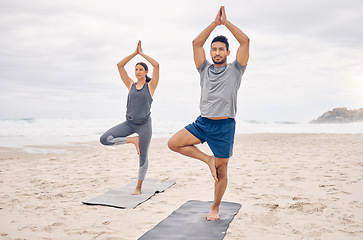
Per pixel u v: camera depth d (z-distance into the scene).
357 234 3.40
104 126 26.69
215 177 3.68
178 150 3.80
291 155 9.66
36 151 10.69
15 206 4.43
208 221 3.79
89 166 7.93
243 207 4.41
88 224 3.75
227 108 3.51
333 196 4.85
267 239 3.30
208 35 3.62
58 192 5.28
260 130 29.55
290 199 4.79
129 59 4.97
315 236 3.36
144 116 4.85
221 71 3.53
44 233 3.46
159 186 5.71
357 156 9.06
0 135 17.95
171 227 3.60
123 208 4.39
